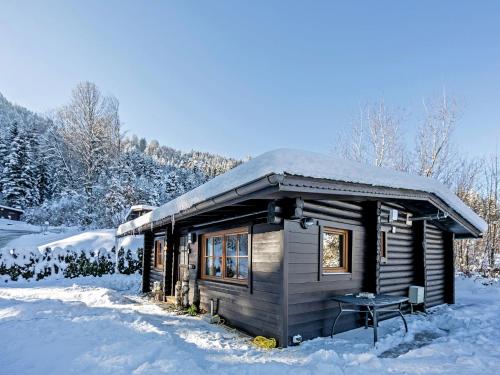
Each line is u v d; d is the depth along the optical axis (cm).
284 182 397
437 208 732
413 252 791
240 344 505
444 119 1800
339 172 465
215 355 447
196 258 780
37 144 3944
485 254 1554
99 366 362
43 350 411
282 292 491
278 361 417
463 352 459
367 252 650
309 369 379
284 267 495
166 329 595
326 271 581
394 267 727
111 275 1517
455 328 617
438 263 880
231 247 663
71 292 1026
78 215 2883
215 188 499
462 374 385
